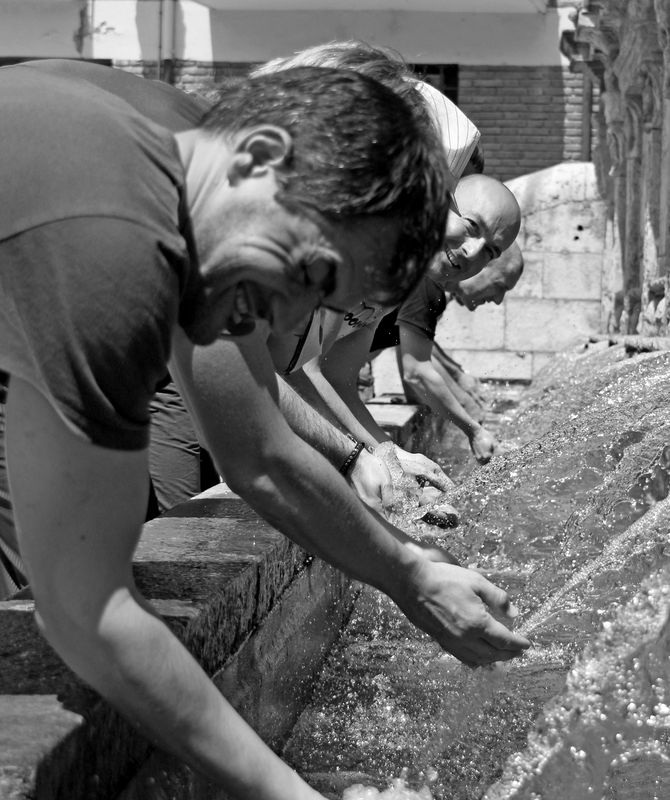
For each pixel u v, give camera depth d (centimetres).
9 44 1555
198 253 128
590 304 1302
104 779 150
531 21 1527
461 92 1551
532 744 200
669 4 804
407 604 182
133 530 132
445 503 339
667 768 192
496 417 784
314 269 125
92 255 119
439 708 249
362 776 225
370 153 121
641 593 209
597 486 331
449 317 1313
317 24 1545
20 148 125
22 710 145
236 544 244
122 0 1546
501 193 372
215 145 129
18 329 125
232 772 136
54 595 130
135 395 125
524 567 327
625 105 1102
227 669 207
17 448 130
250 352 170
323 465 174
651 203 945
